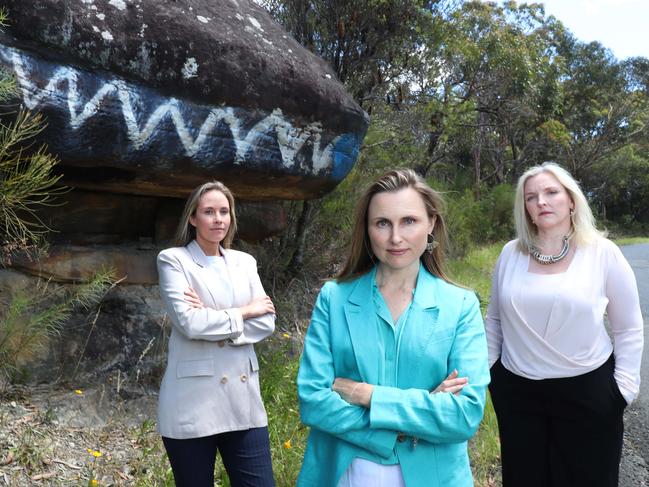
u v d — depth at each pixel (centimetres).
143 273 468
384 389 178
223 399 265
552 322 274
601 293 275
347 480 182
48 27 333
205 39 397
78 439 357
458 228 1390
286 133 450
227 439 273
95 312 434
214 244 292
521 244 291
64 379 401
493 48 1422
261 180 450
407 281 196
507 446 289
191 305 267
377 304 191
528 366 280
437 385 186
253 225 592
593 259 277
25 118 312
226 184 445
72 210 443
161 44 376
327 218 754
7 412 353
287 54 460
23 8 326
